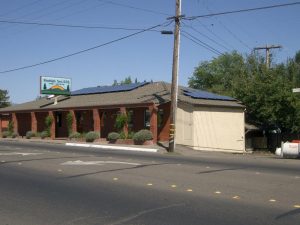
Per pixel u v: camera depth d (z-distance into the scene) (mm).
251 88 39281
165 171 15586
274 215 8797
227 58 69125
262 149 41156
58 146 31688
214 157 24188
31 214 9086
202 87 70062
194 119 32438
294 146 23750
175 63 28281
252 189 11742
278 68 41688
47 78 45469
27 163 18391
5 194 11336
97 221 8453
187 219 8516
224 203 9945
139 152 27125
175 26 28156
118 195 11031
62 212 9242
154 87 39125
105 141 36281
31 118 48625
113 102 36812
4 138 48594
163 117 34406
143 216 8805
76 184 12812
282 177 14133
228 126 35125
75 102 42781
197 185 12414
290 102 37750
